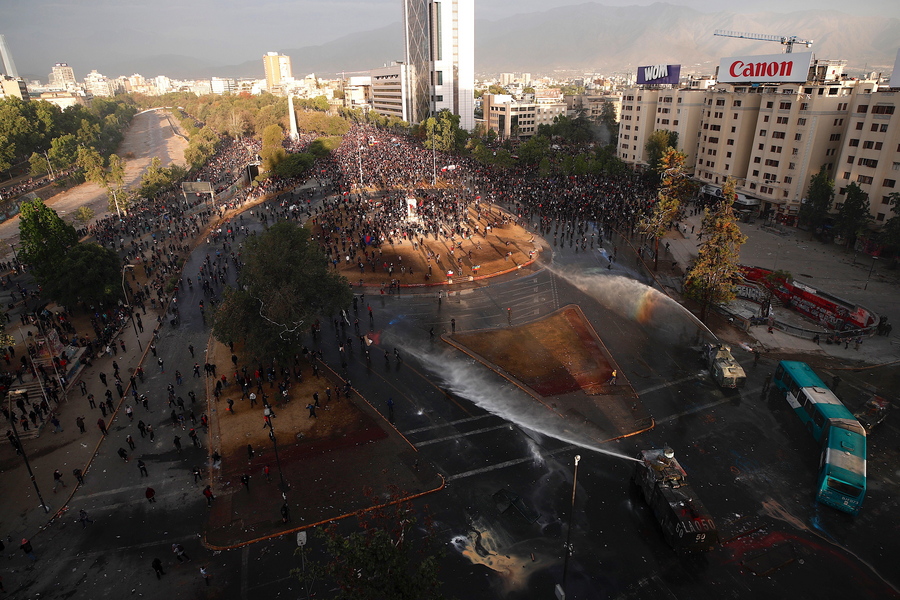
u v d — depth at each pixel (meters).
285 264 49.16
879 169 78.06
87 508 34.75
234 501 35.09
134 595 28.50
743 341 55.12
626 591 28.33
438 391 47.06
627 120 141.00
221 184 140.00
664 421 42.34
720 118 107.81
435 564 21.91
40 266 63.41
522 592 28.30
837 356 51.69
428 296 67.69
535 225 95.50
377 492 35.41
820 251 81.44
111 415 44.88
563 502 34.44
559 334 56.62
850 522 32.75
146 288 69.44
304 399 46.06
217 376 50.34
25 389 47.41
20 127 157.62
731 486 35.50
